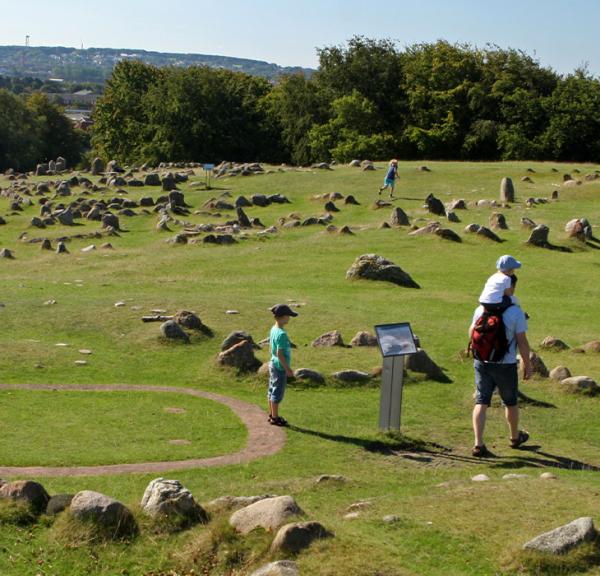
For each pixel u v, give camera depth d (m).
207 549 8.83
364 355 20.20
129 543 9.12
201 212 46.50
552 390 17.83
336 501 11.12
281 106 92.75
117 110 99.19
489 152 84.12
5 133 118.50
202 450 14.23
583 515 9.31
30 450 13.80
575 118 77.50
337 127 87.31
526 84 84.88
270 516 9.04
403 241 36.56
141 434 15.02
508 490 10.36
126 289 28.84
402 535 8.94
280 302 25.61
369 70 91.25
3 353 20.14
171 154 89.62
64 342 21.66
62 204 49.09
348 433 15.38
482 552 8.49
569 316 26.11
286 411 16.70
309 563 8.23
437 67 86.25
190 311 22.70
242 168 61.25
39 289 28.66
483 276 31.31
